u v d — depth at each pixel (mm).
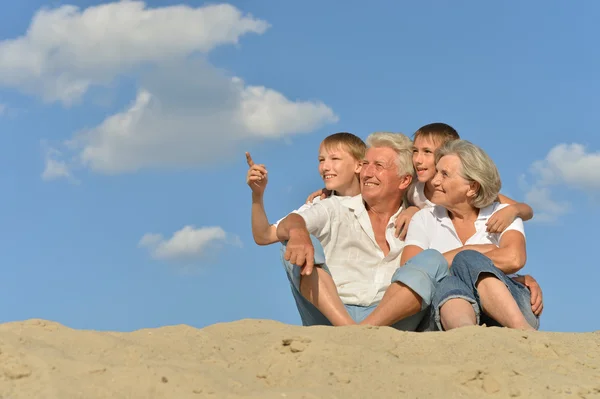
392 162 5578
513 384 3281
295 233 4906
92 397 2801
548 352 3832
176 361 3275
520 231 5156
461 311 4586
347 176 5879
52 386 2832
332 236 5488
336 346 3568
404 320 4902
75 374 2965
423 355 3689
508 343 3881
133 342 3553
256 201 5676
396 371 3350
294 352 3523
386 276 5488
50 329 3604
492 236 5297
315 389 3051
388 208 5691
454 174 5230
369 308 5398
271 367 3361
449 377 3311
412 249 5285
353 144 5910
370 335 3957
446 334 3992
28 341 3330
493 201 5395
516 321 4562
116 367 3025
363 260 5539
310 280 4992
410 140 5770
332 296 4984
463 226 5418
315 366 3344
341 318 4898
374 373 3309
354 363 3432
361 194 5707
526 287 5031
